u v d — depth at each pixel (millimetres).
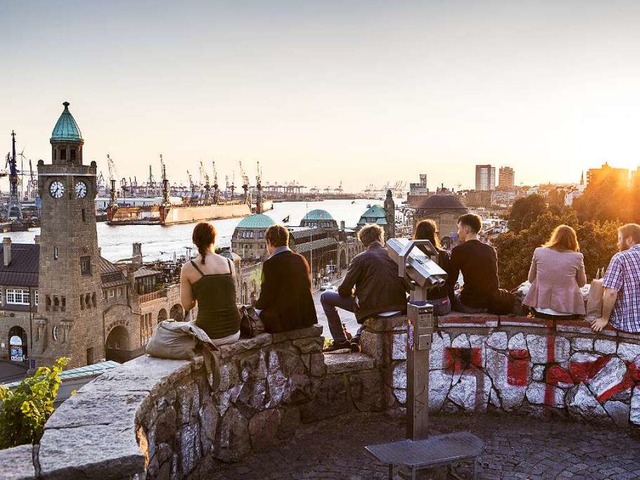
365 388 9984
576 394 9984
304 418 9500
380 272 10094
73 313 125312
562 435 9555
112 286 134125
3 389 7953
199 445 7828
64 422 5582
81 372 41500
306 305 9352
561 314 9984
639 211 132250
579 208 155125
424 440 8203
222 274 8547
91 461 4809
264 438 8938
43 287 126062
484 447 9109
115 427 5477
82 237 127875
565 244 10242
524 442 9305
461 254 10633
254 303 9297
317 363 9562
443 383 10312
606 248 79062
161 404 6922
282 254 9305
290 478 8133
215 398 8148
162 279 159125
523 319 10188
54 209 125688
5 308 130750
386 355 10070
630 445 9203
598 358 9859
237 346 8438
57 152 126500
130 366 7375
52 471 4680
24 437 7625
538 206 144125
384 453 7832
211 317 8391
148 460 6395
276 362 9117
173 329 7676
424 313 8133
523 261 81438
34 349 127125
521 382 10227
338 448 9070
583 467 8516
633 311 9578
